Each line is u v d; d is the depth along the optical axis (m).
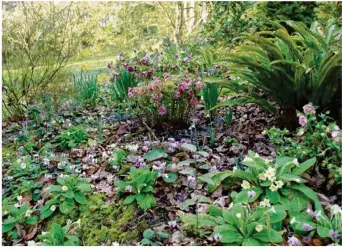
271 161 1.91
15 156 2.68
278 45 2.59
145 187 1.93
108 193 2.04
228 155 2.32
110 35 7.66
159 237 1.69
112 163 2.23
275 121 2.70
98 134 2.89
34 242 1.74
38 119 3.24
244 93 3.03
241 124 2.79
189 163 2.13
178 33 7.99
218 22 5.25
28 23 3.64
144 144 2.50
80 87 3.85
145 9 8.42
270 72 2.47
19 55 3.62
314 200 1.68
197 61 3.36
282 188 1.78
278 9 4.88
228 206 1.83
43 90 3.70
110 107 3.63
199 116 3.01
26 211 1.91
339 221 1.56
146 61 3.17
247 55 2.47
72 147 2.67
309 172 1.93
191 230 1.67
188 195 1.96
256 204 1.76
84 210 1.94
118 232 1.79
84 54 6.34
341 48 2.42
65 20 3.87
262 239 1.53
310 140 1.95
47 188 1.97
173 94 2.63
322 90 2.38
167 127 2.75
